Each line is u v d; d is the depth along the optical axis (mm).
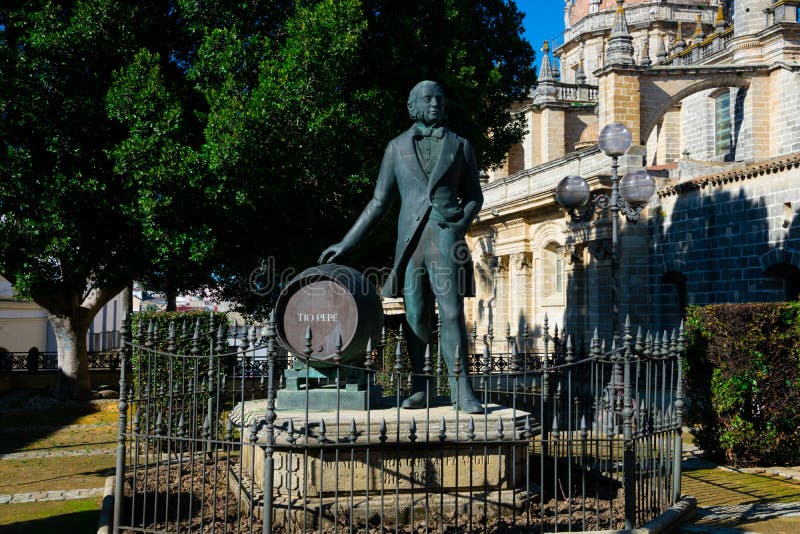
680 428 7543
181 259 16203
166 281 21547
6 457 12508
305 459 5812
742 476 10523
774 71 25812
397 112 15883
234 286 19906
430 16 16172
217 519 6723
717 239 19188
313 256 15797
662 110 24016
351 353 7422
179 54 16734
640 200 14375
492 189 32781
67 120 15297
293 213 15367
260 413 7195
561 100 36406
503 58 18734
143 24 15680
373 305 7637
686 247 20422
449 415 7133
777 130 25938
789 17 26828
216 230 15242
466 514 6691
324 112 13688
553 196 25141
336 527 5770
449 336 7531
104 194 15695
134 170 14258
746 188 18234
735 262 18531
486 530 6285
